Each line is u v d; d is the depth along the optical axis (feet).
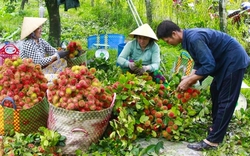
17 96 9.29
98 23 27.48
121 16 27.55
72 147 8.94
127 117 9.74
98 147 9.14
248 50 18.85
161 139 10.21
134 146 9.22
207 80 12.78
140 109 10.07
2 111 9.10
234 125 11.25
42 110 9.56
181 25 23.73
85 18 29.04
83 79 9.03
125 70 12.86
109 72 13.16
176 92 10.43
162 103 10.64
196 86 12.78
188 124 10.46
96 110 8.91
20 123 9.16
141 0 26.30
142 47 12.98
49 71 11.93
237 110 11.41
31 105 9.25
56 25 17.38
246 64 9.10
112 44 18.51
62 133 8.92
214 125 9.42
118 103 9.87
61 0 16.51
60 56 12.19
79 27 25.44
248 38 19.03
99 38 17.93
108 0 27.66
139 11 26.37
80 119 8.77
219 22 20.36
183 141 10.17
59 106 8.90
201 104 11.55
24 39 12.25
